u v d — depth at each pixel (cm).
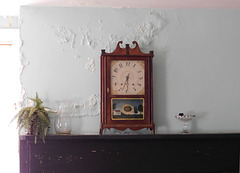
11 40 288
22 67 261
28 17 262
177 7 270
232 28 275
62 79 264
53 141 249
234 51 275
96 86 266
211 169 259
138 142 255
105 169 253
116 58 255
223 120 272
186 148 258
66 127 251
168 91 270
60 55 264
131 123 254
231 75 274
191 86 271
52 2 256
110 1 255
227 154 260
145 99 256
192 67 272
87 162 252
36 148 249
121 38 268
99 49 266
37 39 263
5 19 285
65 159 250
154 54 270
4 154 291
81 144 252
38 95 262
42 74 263
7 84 294
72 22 265
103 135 247
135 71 256
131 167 254
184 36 272
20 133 260
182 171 257
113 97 254
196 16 273
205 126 271
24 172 247
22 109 245
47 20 264
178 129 269
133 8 270
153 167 256
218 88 273
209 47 273
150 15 270
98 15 267
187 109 271
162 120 268
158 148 256
